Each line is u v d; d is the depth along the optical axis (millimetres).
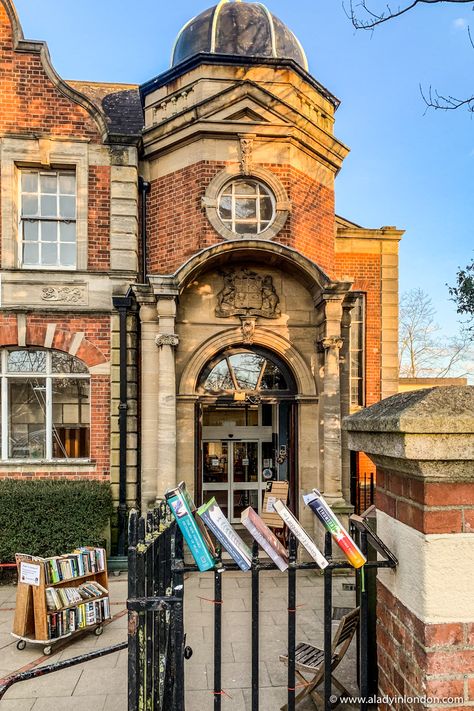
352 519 2748
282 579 7316
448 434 1608
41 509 7590
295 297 8844
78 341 8719
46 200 9211
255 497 10375
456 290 9234
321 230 9414
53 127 8930
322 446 8477
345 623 3934
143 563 2201
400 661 1892
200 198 8703
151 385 8219
